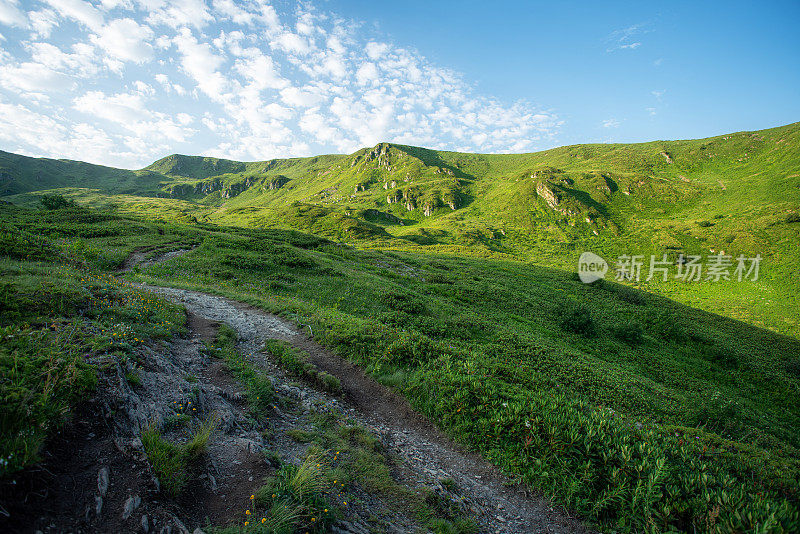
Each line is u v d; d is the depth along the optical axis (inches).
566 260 4613.7
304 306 809.5
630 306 1991.9
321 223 5738.2
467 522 241.1
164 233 1797.5
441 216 7377.0
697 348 1485.0
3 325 260.8
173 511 165.0
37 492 144.7
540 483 303.6
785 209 4756.4
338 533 185.0
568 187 7539.4
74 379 195.0
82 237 1562.5
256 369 399.5
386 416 394.3
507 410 379.6
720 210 5807.1
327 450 267.9
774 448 607.8
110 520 147.1
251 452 229.6
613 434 338.6
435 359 542.3
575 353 992.9
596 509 271.1
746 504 253.9
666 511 252.4
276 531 164.7
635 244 5275.6
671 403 718.5
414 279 1784.0
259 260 1331.2
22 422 157.4
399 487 256.5
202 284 967.0
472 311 1291.8
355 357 524.1
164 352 338.0
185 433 225.8
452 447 354.0
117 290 490.0
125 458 178.4
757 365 1370.6
